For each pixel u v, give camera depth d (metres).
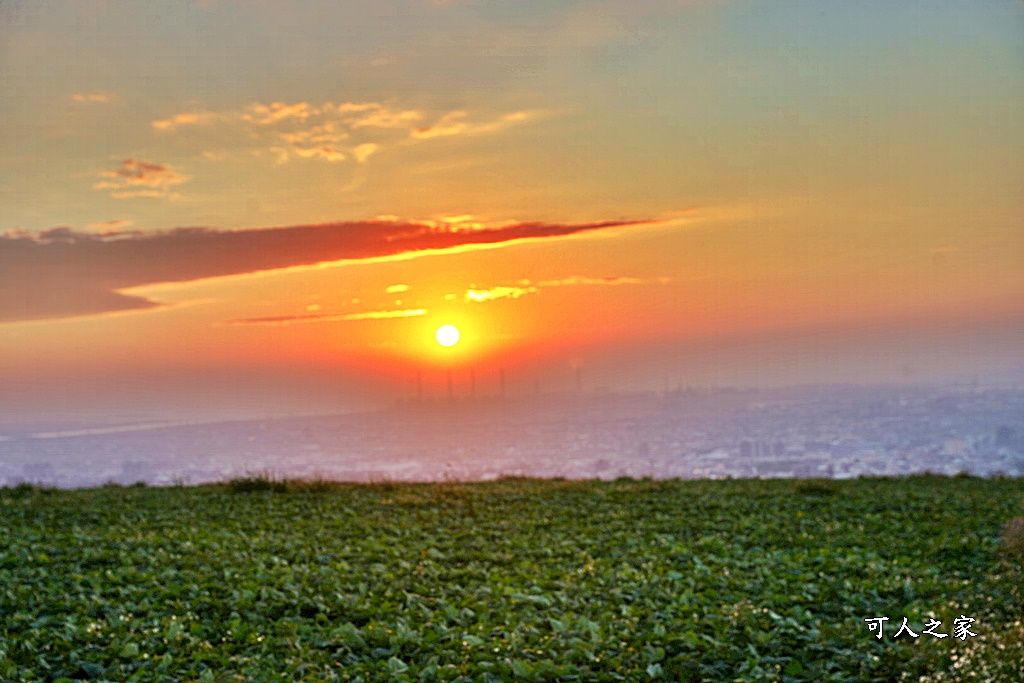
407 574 15.12
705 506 23.02
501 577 14.95
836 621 12.22
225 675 9.93
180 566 15.49
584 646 10.87
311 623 12.17
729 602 13.21
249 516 21.73
